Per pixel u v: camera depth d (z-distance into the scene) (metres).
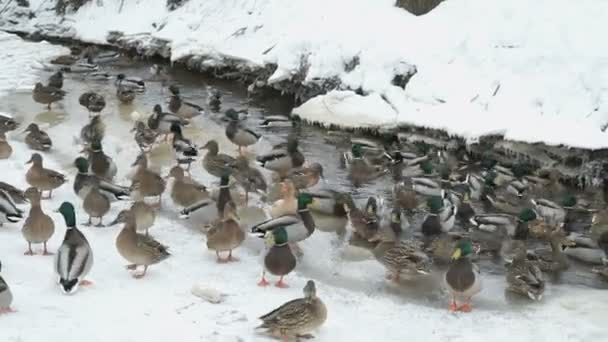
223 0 24.55
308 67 20.06
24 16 30.12
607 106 15.59
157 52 25.25
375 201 12.75
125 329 8.62
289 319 8.48
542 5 18.14
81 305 9.14
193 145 16.08
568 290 11.08
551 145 15.49
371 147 16.58
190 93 22.02
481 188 14.69
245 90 22.44
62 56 25.00
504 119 16.31
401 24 19.70
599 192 15.12
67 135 17.81
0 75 23.41
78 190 13.34
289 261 10.22
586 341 9.20
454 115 16.98
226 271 10.84
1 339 8.06
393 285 10.95
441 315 9.92
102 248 11.24
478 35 18.22
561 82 16.39
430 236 12.52
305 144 17.91
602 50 16.52
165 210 13.55
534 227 12.59
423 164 15.61
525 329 9.51
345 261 11.78
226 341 8.55
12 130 17.67
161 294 9.73
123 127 18.77
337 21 20.78
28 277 9.88
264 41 22.14
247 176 14.22
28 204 12.88
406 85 18.36
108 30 27.11
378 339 8.98
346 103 18.67
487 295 10.75
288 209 12.66
